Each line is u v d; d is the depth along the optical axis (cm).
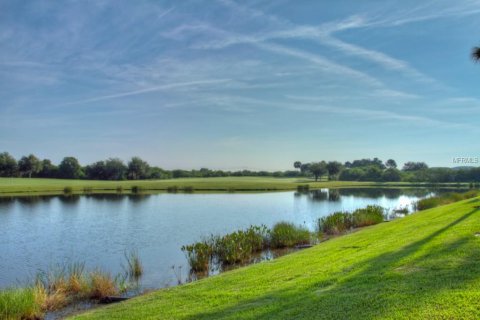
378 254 1134
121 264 1897
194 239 2591
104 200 5966
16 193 7381
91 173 14762
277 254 2009
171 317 847
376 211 3128
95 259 2033
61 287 1358
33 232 2909
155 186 9475
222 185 10294
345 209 4634
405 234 1488
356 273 942
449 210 2116
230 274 1269
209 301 934
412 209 4038
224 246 1953
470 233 1216
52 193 7569
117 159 15075
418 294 709
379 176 15675
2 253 2198
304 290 879
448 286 728
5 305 1088
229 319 755
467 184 10969
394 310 650
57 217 3806
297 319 687
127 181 13100
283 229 2303
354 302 723
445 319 592
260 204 5347
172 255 2092
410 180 14600
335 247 1542
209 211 4394
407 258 1004
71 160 14462
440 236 1248
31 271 1784
